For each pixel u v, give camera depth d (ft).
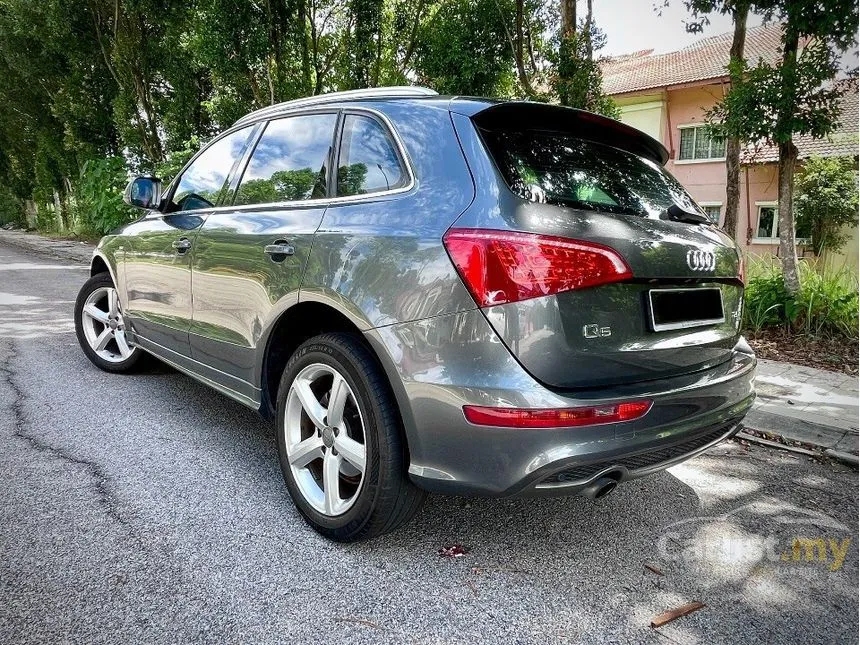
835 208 47.39
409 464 6.92
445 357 6.41
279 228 8.71
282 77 37.04
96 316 14.99
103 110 58.13
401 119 7.88
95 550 7.42
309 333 9.25
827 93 19.45
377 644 6.03
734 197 26.27
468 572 7.38
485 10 30.04
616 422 6.35
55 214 82.89
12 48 59.67
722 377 7.68
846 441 12.23
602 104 26.71
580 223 6.51
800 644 6.35
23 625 6.03
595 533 8.49
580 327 6.31
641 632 6.42
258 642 5.97
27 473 9.44
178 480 9.44
